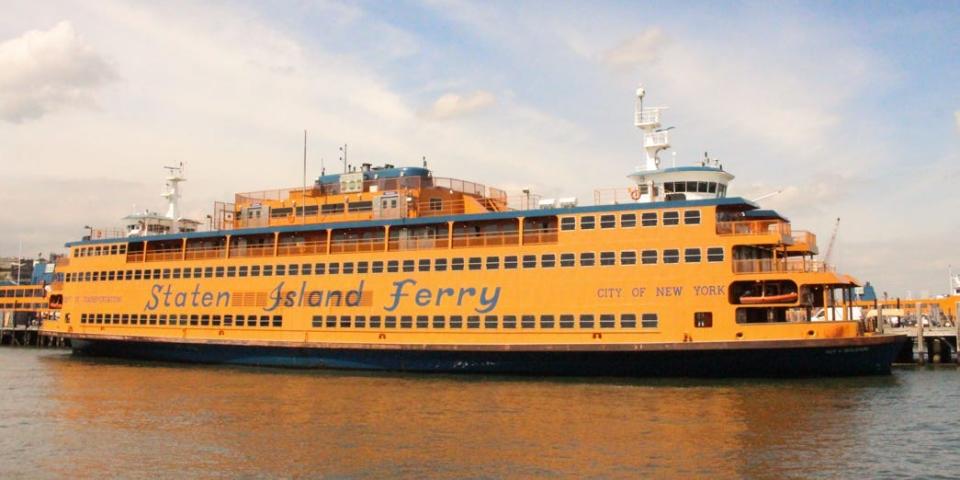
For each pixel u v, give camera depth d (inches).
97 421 1493.6
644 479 1031.0
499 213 2219.5
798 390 1776.6
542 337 2103.8
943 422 1403.8
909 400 1637.6
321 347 2406.5
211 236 2736.2
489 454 1178.6
